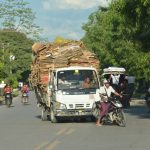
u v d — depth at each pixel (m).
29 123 29.25
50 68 31.11
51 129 25.09
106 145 18.36
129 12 29.58
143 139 20.16
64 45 32.00
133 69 50.84
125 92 45.78
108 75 49.03
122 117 26.09
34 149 17.53
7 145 18.97
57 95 28.48
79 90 28.66
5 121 31.16
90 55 31.39
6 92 52.19
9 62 93.00
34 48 33.31
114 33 52.00
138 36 31.23
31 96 90.88
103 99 26.86
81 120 31.03
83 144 18.81
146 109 42.50
